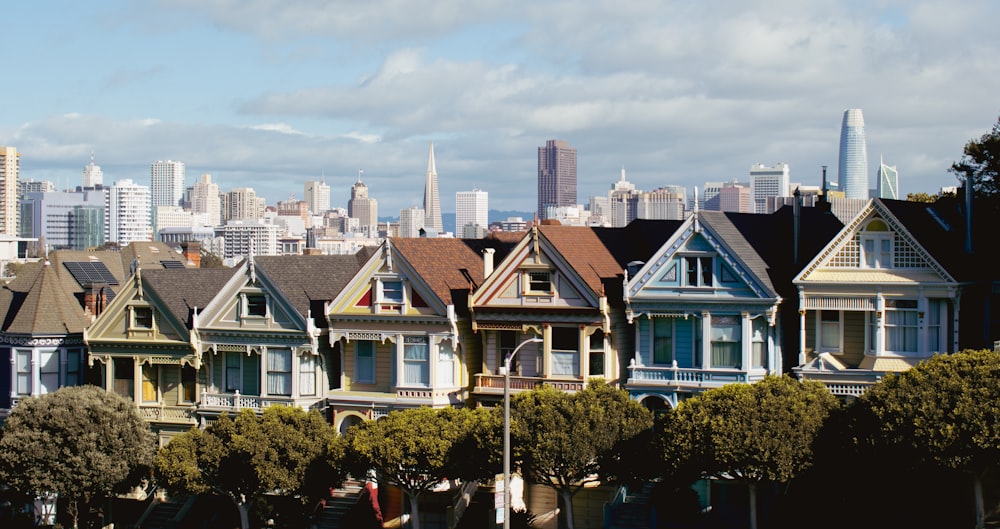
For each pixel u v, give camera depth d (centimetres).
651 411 6794
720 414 6122
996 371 5766
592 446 6353
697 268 6769
